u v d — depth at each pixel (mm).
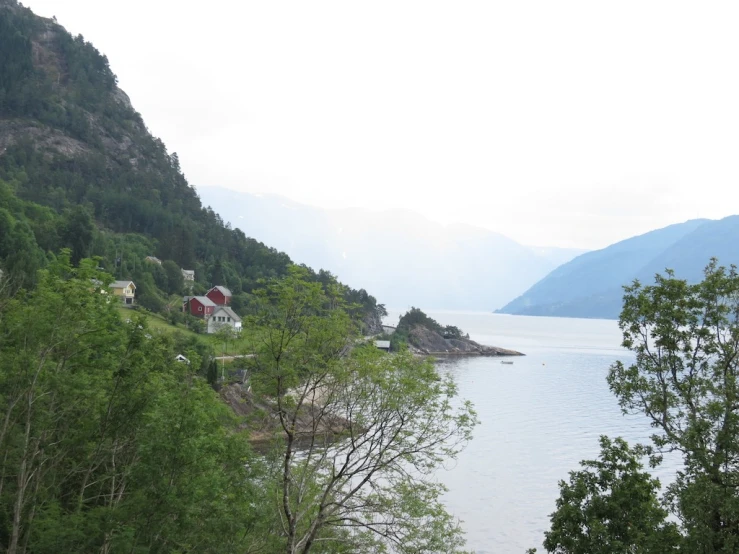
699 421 19812
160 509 18062
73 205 181750
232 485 21547
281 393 22125
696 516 17844
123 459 24031
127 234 178500
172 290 146750
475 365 172625
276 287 22312
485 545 42656
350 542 22984
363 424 22156
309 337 22109
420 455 23391
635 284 23297
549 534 20750
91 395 20625
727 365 21141
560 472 60469
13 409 20000
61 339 19766
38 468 19922
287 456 21641
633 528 19531
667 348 22125
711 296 21844
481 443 71625
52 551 18156
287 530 22531
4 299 22875
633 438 74250
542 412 92625
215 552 19609
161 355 23453
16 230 98500
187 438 18438
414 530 21938
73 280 21219
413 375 22125
